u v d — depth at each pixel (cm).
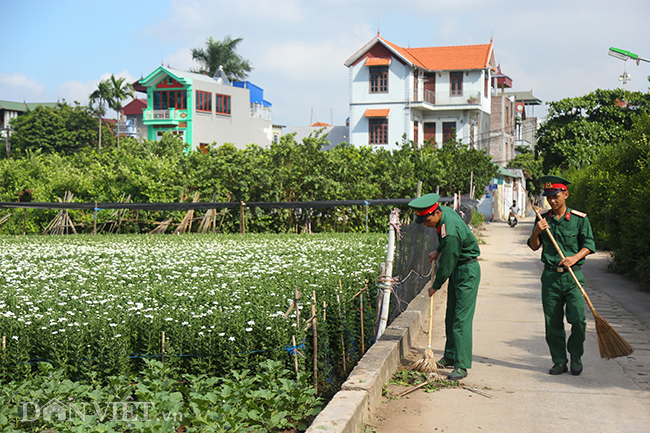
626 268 1255
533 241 598
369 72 3991
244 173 2369
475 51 4212
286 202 2127
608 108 3038
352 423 406
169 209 2236
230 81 5728
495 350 668
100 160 2689
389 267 675
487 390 529
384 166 2509
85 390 493
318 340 619
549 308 583
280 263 1096
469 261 580
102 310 682
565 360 582
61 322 620
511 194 5119
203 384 510
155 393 477
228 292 795
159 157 2691
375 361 534
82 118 5319
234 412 439
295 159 2391
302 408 486
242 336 572
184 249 1430
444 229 563
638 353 647
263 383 511
